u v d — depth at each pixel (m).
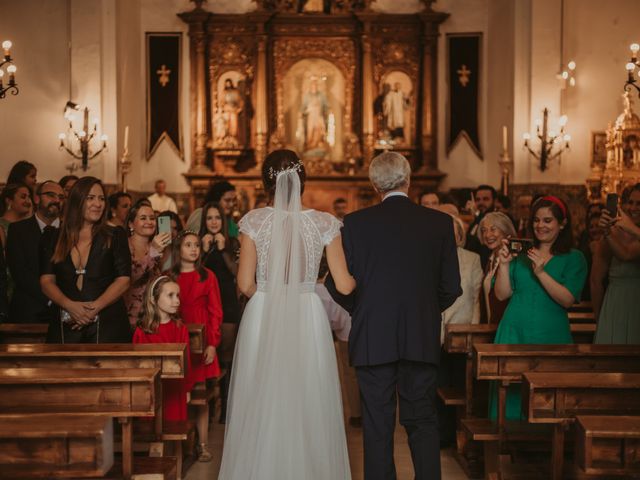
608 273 6.05
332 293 4.26
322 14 15.09
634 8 13.08
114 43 12.98
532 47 13.05
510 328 5.03
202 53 15.05
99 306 4.89
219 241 6.68
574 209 13.05
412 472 5.35
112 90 12.98
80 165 12.80
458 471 5.35
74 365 4.37
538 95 13.03
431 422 4.20
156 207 14.18
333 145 15.17
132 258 5.71
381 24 15.21
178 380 5.02
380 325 4.17
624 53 13.09
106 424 3.39
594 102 13.10
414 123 15.28
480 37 15.20
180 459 5.04
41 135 12.74
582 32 13.12
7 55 9.96
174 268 5.79
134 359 4.35
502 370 4.54
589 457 3.38
